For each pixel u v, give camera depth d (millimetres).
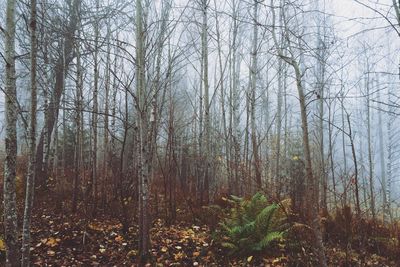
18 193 8414
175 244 6398
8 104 4531
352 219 6762
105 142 8703
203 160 10516
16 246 4398
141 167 5688
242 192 9547
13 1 4789
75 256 5777
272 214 6133
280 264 5664
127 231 6703
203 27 9930
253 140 9586
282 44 5059
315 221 4430
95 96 8133
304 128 4457
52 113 10703
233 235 6145
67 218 7332
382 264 5863
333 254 5836
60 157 14352
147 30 6133
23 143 15172
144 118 5629
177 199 8906
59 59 8266
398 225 7883
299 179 7973
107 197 8555
